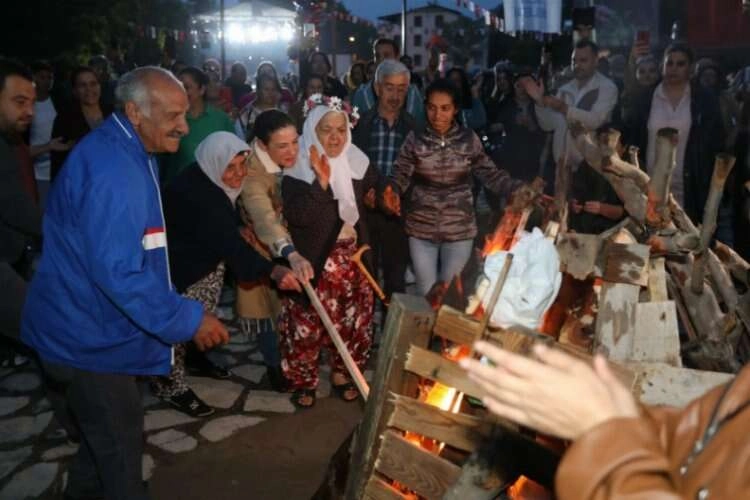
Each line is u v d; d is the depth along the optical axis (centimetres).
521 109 682
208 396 464
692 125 527
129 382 298
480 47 3953
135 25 2881
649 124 539
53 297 284
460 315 234
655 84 555
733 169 606
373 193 442
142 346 291
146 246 287
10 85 378
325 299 426
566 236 287
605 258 279
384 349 246
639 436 103
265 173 419
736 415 105
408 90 595
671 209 332
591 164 332
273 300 445
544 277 246
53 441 411
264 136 407
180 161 584
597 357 113
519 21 877
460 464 255
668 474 102
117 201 268
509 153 693
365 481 251
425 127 514
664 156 304
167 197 409
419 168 467
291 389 464
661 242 298
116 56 1845
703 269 309
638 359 271
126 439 298
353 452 261
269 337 465
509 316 245
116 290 267
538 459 212
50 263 285
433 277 479
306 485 375
